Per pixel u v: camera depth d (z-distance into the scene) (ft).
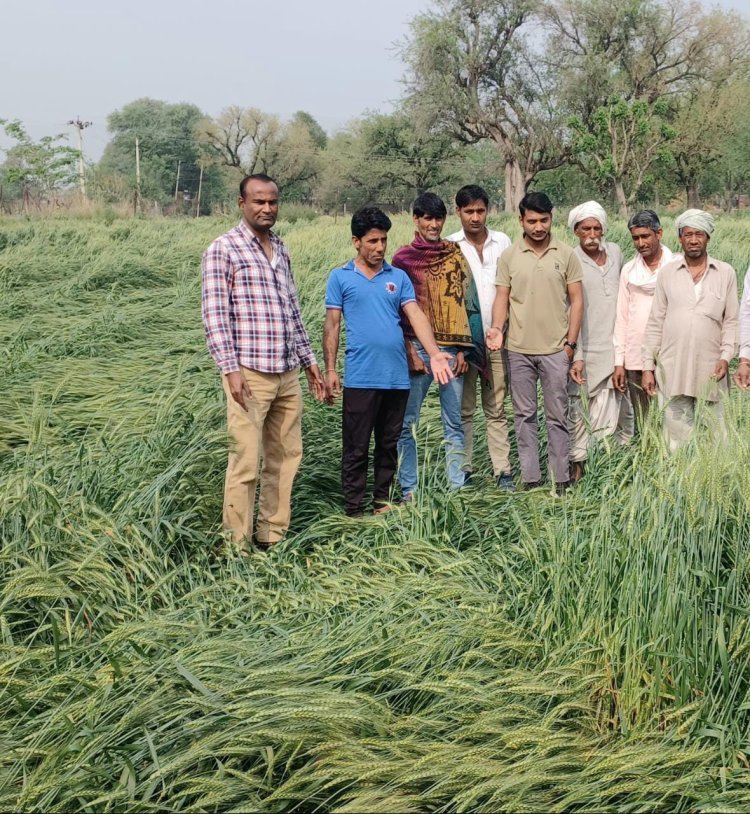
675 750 9.28
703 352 17.57
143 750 8.85
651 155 150.92
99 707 9.44
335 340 17.48
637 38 159.53
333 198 248.11
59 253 54.75
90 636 11.71
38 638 11.84
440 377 16.96
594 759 9.15
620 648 10.73
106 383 24.98
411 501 15.74
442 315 18.04
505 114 166.30
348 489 17.26
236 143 240.94
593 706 10.50
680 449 12.29
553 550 12.28
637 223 18.92
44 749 8.88
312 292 38.17
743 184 189.26
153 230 75.41
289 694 8.87
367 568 14.11
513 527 15.14
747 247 51.31
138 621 11.75
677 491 11.22
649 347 18.33
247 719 8.73
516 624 11.67
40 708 10.03
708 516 11.14
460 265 18.28
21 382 24.71
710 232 17.22
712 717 10.07
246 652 10.53
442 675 10.43
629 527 11.18
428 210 17.76
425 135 173.37
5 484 14.66
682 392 17.74
